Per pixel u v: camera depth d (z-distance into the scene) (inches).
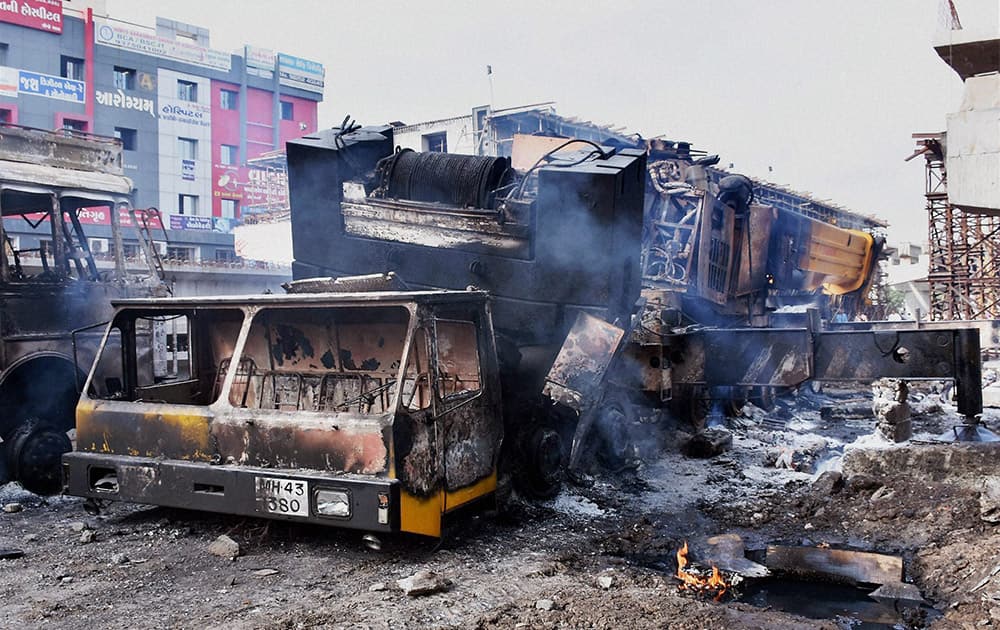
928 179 976.3
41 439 294.8
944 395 545.0
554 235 292.7
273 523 242.8
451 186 316.5
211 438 228.2
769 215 503.2
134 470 237.1
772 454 353.4
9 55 1391.5
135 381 275.6
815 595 199.9
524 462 273.0
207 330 300.2
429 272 319.6
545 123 987.9
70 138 313.7
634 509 279.9
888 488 280.1
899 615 185.8
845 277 666.8
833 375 327.9
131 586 197.0
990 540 218.1
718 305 450.6
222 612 178.7
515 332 305.6
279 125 1809.8
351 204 334.3
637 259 306.0
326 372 280.7
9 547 229.5
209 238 1628.9
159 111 1600.6
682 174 445.4
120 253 324.5
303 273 350.3
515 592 192.9
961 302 952.3
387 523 199.5
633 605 183.2
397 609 180.1
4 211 333.1
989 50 305.1
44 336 292.8
